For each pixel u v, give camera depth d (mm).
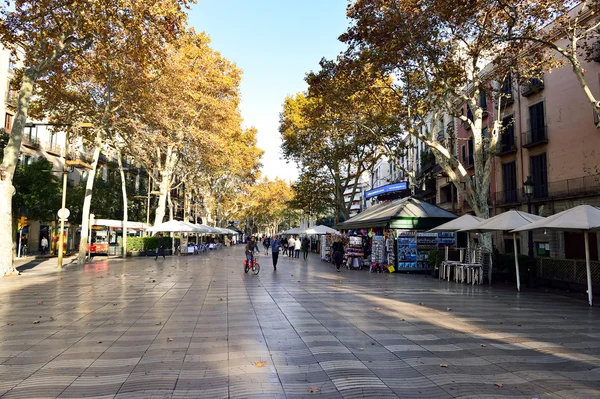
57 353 5441
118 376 4539
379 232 23562
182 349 5621
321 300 10211
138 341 6059
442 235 20359
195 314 8227
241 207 65312
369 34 15133
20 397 3932
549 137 24453
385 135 25531
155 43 17031
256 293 11438
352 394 4062
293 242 35188
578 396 4074
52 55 16500
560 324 7617
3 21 15641
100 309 8812
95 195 35500
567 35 14703
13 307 9086
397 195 37125
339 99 18922
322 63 17750
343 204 36156
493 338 6430
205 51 28312
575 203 22469
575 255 22828
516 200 26812
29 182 26938
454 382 4438
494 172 29469
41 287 12734
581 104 22359
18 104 16281
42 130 35938
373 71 16234
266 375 4582
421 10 14234
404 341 6160
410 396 4035
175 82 24484
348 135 31141
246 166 46938
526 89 25891
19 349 5641
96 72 20812
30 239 36312
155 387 4199
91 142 26016
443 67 16172
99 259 28469
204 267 21453
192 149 33281
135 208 46000
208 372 4672
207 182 48938
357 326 7172
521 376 4656
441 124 37625
